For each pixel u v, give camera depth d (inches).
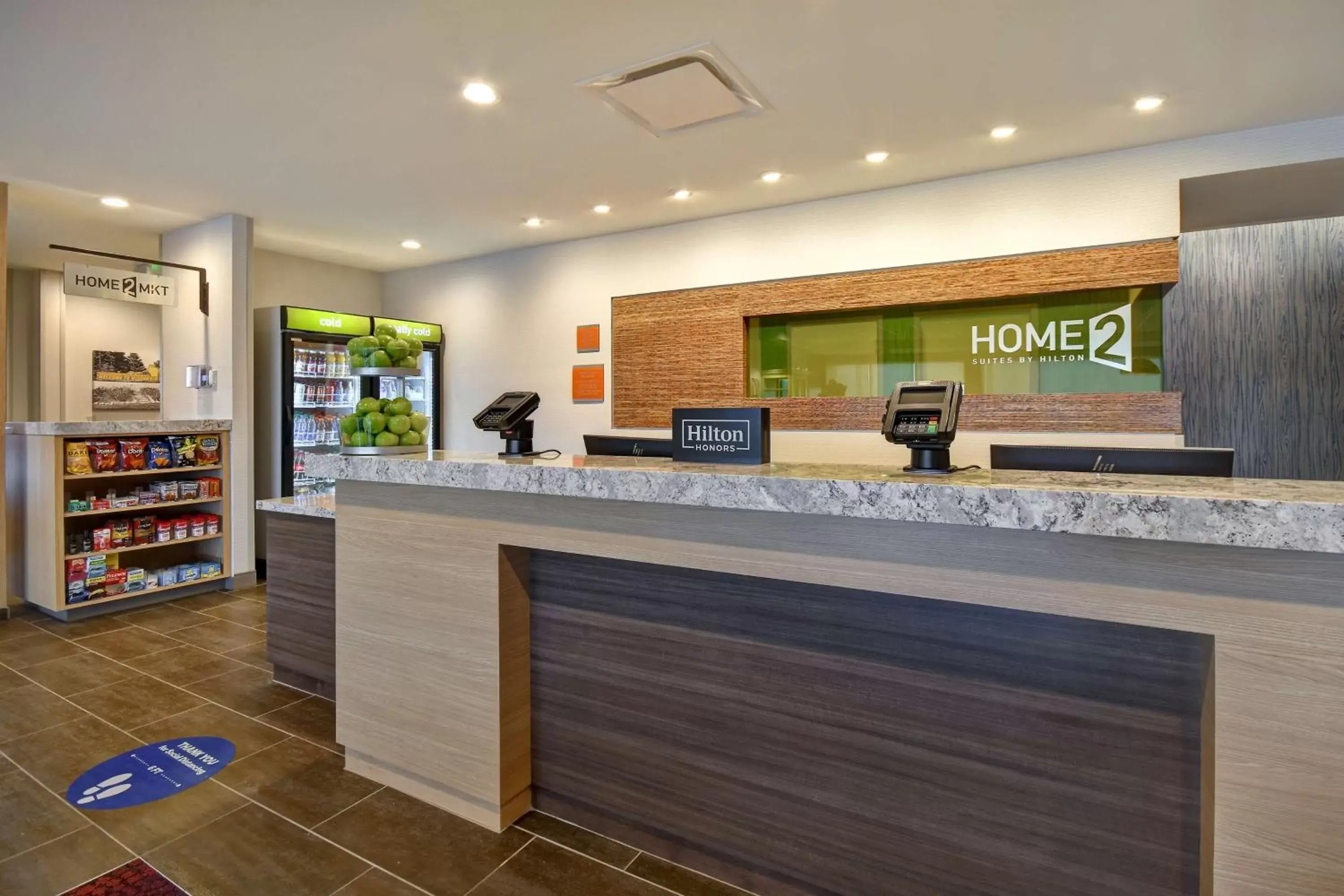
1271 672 45.1
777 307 189.9
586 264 223.5
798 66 112.6
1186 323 184.5
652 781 76.4
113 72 112.8
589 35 103.0
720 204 186.9
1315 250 173.3
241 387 197.3
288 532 127.5
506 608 81.5
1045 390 163.8
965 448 168.1
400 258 250.4
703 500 63.4
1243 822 46.1
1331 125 134.0
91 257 240.5
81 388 274.4
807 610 66.4
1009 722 57.6
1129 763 53.4
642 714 76.8
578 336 225.6
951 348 173.6
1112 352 157.0
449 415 257.0
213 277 198.8
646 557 70.9
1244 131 139.5
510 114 129.5
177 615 174.2
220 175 161.5
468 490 83.1
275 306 238.5
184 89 119.0
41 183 166.4
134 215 193.9
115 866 75.9
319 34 102.0
